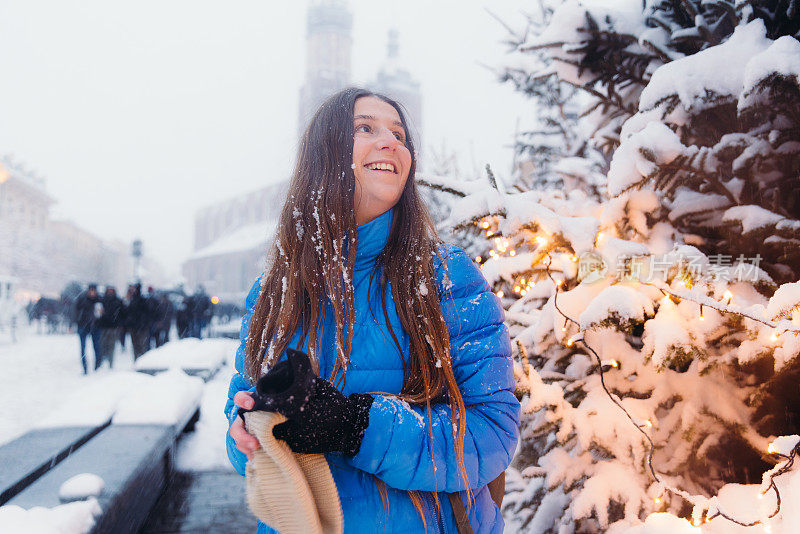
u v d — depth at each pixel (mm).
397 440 954
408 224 1215
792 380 1872
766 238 2031
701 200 2168
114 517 2240
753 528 1621
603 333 2115
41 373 9727
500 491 1213
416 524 1024
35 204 64125
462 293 1161
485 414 1067
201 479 3863
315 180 1210
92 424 3338
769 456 1853
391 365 1104
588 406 2004
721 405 1957
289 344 1166
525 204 1990
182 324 15469
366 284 1165
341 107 1243
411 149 1304
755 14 2119
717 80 1920
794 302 1482
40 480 2420
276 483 896
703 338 1833
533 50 2561
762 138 2012
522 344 2117
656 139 1958
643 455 1908
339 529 935
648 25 2432
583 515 1891
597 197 2893
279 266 1230
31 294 44250
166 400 3947
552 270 2121
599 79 2615
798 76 1652
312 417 879
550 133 3846
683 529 1534
